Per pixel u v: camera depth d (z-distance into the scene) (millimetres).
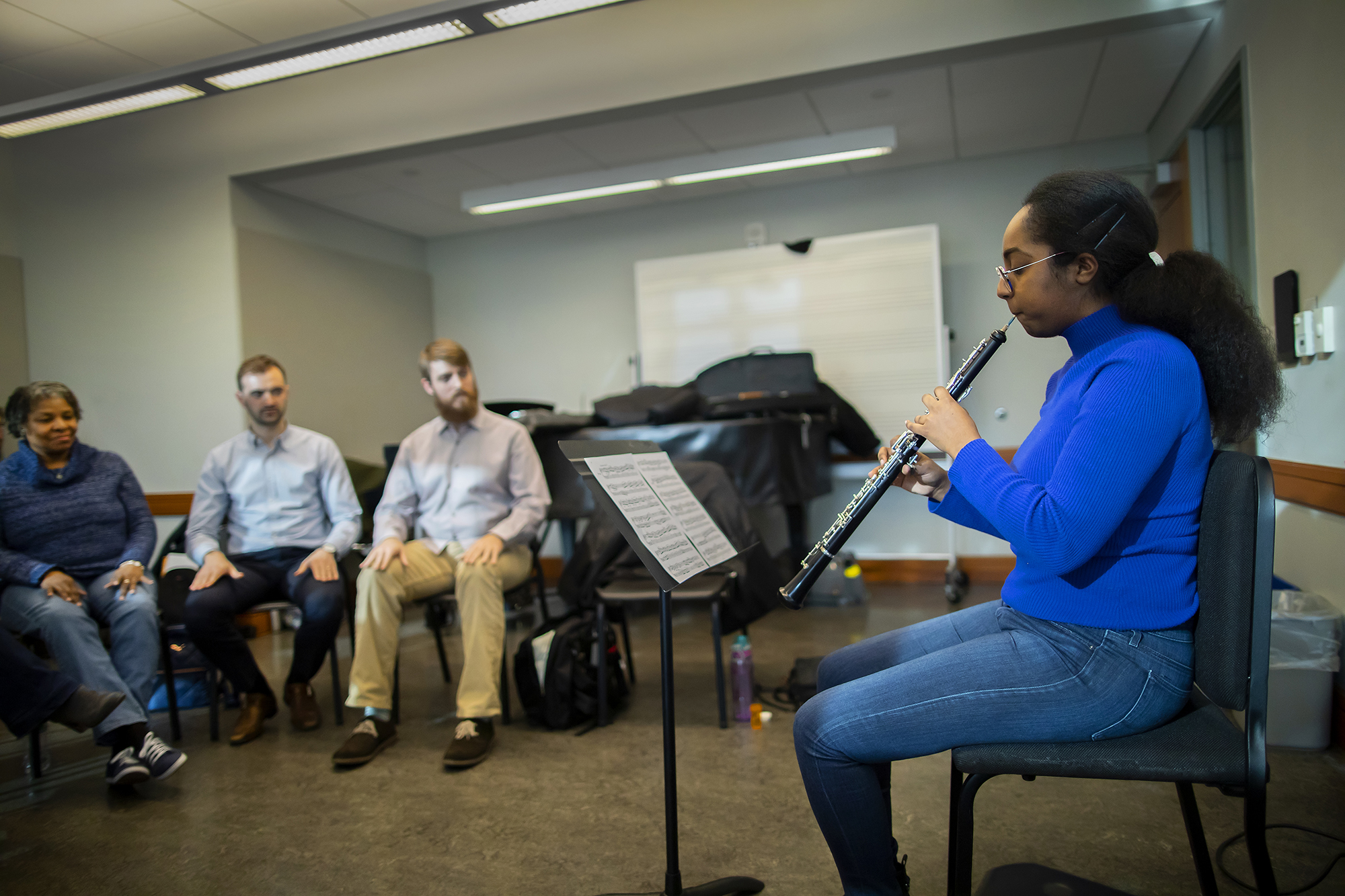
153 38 3529
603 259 5766
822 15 3539
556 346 5914
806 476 4262
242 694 3074
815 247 4992
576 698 2684
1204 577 1112
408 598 2713
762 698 2920
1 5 3248
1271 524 1055
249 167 4508
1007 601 1295
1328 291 2176
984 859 1751
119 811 2191
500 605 2637
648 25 3783
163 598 2924
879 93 3898
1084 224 1126
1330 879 1596
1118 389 1074
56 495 2623
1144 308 1129
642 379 5371
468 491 2844
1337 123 2100
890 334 4859
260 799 2236
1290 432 2506
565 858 1838
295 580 2834
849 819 1198
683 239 5555
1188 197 3660
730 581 2789
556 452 4094
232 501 3014
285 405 3002
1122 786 2102
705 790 2170
